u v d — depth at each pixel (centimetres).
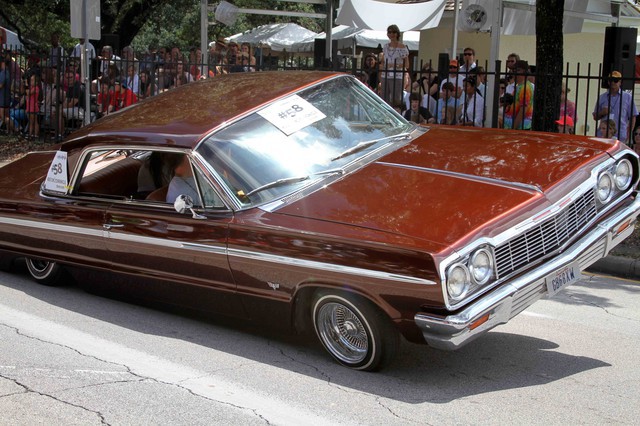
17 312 644
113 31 2486
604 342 583
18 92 1548
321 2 1605
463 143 603
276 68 1245
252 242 532
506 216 480
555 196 508
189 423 435
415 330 470
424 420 439
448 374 514
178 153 583
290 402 465
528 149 575
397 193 523
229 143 577
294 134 593
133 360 537
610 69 1111
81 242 641
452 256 451
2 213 697
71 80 1423
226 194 554
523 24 1595
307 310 532
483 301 459
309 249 504
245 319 565
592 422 438
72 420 439
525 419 441
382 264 470
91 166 658
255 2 3203
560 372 518
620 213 554
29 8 2617
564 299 711
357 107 646
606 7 1562
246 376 508
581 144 579
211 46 1742
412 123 670
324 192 542
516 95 1162
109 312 649
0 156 1374
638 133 1080
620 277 808
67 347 562
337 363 530
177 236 573
